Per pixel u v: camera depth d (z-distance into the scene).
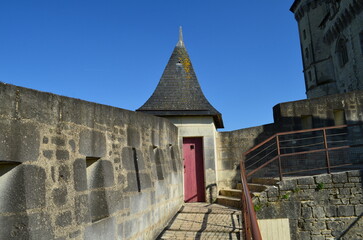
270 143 10.27
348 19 24.11
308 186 7.36
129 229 4.62
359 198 7.29
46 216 2.94
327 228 7.19
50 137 3.16
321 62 29.77
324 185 7.37
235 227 6.15
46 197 2.98
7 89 2.69
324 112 10.32
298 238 7.14
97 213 3.95
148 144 5.89
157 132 6.50
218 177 10.16
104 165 4.12
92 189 4.01
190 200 9.23
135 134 5.29
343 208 7.27
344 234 7.18
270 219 7.20
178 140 8.84
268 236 7.14
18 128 2.77
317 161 9.98
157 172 6.38
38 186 2.90
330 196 7.33
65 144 3.37
